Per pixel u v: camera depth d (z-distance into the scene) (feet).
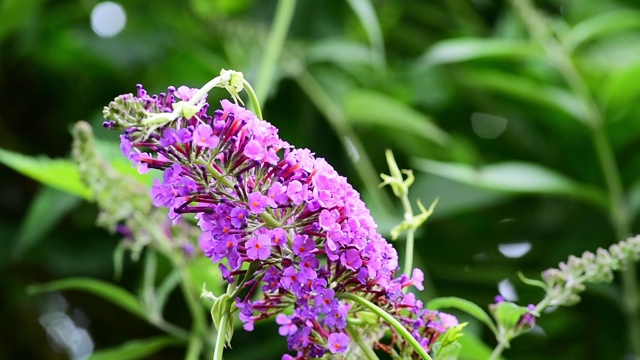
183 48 5.55
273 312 2.85
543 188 4.77
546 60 5.71
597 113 5.40
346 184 2.78
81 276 5.27
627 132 5.63
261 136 2.75
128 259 5.17
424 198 5.01
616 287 5.27
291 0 4.80
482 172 4.74
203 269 3.76
